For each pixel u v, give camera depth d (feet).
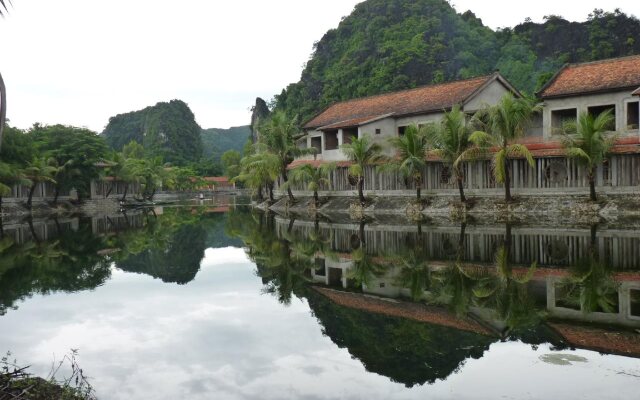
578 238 69.92
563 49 287.07
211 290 50.31
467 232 82.48
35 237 102.06
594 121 91.30
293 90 342.23
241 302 44.91
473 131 104.12
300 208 145.69
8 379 24.40
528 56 283.38
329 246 77.15
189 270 62.34
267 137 149.18
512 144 100.89
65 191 204.23
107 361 30.66
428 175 120.98
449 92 138.82
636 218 87.56
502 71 273.95
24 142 174.19
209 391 25.71
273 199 169.99
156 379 27.55
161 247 85.05
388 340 32.50
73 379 27.84
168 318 40.14
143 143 621.72
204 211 186.80
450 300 41.63
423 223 100.48
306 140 173.06
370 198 129.90
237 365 29.25
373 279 52.11
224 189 440.86
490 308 38.58
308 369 28.22
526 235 75.41
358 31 333.21
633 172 93.45
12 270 63.21
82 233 110.01
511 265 54.44
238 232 104.42
